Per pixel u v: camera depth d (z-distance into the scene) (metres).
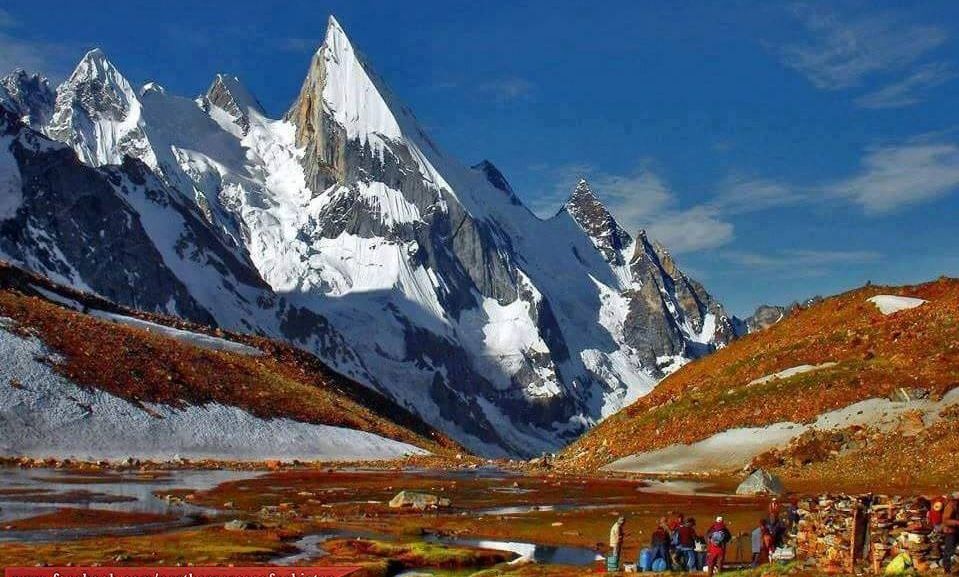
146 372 137.00
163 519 62.31
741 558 48.22
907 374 99.62
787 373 112.69
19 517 60.69
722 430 106.75
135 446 117.56
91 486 81.69
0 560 45.00
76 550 48.16
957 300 114.19
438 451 168.88
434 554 51.00
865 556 37.56
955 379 95.50
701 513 65.56
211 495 78.12
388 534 59.34
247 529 57.91
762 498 75.38
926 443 85.56
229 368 158.62
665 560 43.12
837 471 85.75
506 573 43.41
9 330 127.75
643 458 109.50
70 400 120.00
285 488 86.88
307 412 153.75
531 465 137.75
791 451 92.50
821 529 40.16
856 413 96.31
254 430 137.00
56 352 129.12
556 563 49.41
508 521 64.25
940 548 35.53
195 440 126.06
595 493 83.69
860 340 112.50
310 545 53.91
